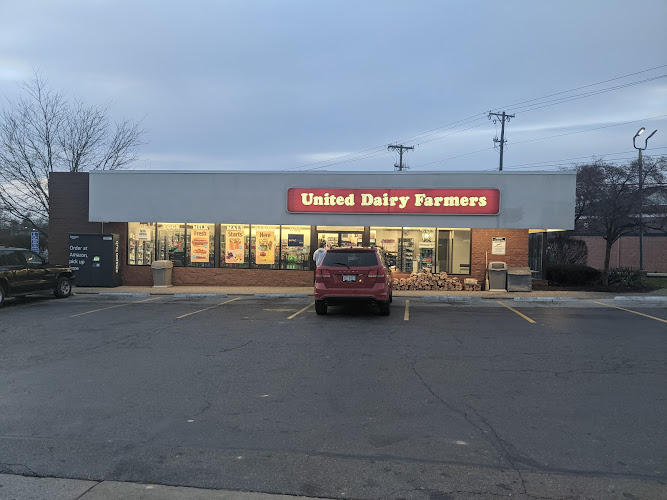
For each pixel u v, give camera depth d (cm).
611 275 1981
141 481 394
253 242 1925
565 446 456
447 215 1756
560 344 890
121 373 705
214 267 1938
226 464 422
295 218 1831
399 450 448
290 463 423
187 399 591
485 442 465
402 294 1662
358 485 386
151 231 1967
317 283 1203
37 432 493
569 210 1708
